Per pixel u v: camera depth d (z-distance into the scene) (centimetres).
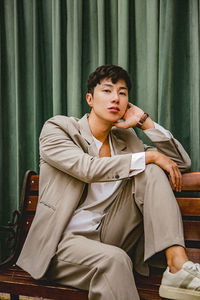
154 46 171
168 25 166
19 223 158
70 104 188
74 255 111
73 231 122
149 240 112
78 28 184
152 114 170
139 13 178
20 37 203
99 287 99
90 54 189
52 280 119
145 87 177
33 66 201
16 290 119
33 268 121
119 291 96
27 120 201
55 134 135
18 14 201
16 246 153
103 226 129
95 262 105
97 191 136
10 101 207
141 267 129
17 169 195
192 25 165
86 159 124
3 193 203
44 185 135
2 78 208
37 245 124
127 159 122
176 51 171
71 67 189
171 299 101
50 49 200
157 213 112
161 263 138
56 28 189
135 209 126
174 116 170
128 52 174
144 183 121
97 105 138
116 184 136
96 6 188
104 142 150
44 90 200
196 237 138
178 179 126
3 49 209
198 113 161
